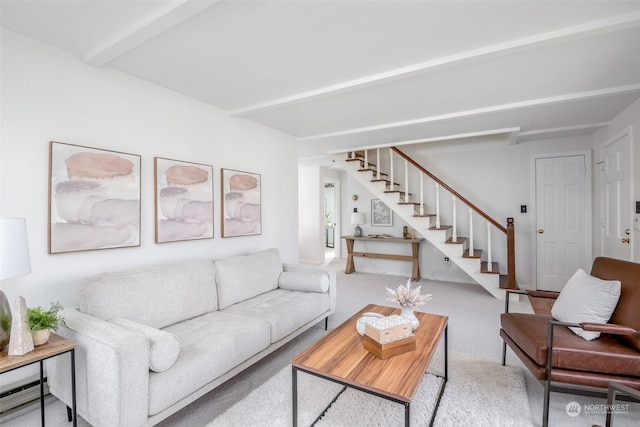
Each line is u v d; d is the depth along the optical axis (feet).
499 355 8.45
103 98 7.71
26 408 6.22
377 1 5.33
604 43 6.62
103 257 7.69
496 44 6.76
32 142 6.53
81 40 6.60
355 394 6.65
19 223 4.77
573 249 14.94
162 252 9.04
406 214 16.21
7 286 6.19
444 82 8.66
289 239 14.53
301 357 5.50
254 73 8.18
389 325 5.72
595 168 14.19
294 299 9.38
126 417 4.72
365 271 20.58
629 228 10.72
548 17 5.80
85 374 5.13
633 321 5.77
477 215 17.02
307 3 5.39
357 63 7.64
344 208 24.75
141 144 8.53
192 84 8.89
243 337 6.84
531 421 5.79
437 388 6.82
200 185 10.07
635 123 10.11
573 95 9.55
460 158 17.52
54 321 5.11
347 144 16.38
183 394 5.54
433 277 18.25
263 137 12.94
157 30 5.97
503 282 14.69
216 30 6.23
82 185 7.21
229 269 9.14
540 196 15.65
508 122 12.38
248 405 6.28
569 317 6.59
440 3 5.41
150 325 6.97
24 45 6.42
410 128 13.14
